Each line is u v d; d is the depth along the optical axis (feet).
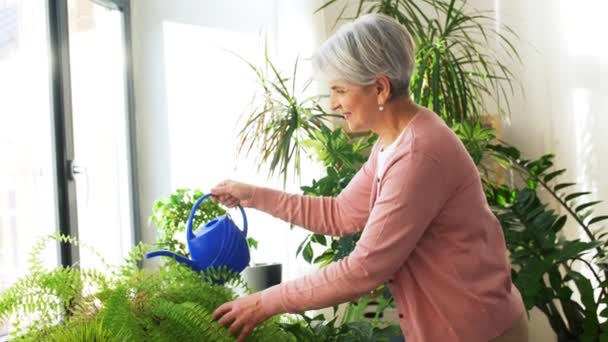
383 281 3.89
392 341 6.11
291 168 8.98
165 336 3.52
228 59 9.45
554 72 8.55
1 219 7.45
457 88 8.14
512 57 9.27
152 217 7.47
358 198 4.87
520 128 9.25
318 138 7.88
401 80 4.06
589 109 7.54
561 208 8.66
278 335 4.01
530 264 6.23
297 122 7.70
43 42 8.14
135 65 9.84
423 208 3.82
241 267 4.49
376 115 4.19
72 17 9.01
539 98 9.07
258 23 9.27
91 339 3.43
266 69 8.87
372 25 4.00
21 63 7.82
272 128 8.57
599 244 6.22
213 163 9.55
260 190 4.99
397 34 4.02
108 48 9.78
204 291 3.97
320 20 8.93
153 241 9.84
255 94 8.89
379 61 3.92
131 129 9.68
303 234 8.97
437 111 7.22
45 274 3.66
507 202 8.10
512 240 6.61
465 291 4.00
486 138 7.68
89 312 3.60
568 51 8.03
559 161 8.56
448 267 4.02
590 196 7.70
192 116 9.64
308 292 3.84
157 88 9.77
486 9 9.37
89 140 9.43
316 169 8.80
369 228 3.89
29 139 7.91
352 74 3.96
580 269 8.20
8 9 7.64
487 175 8.22
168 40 9.71
